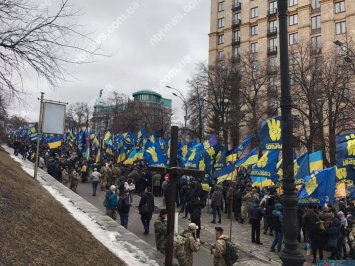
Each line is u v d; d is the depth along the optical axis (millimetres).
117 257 8109
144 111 56656
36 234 6941
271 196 12539
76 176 18875
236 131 41906
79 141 36906
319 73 28250
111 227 10656
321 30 48625
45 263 5742
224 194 17922
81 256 7031
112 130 55281
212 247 7520
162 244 8625
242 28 58312
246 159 15227
